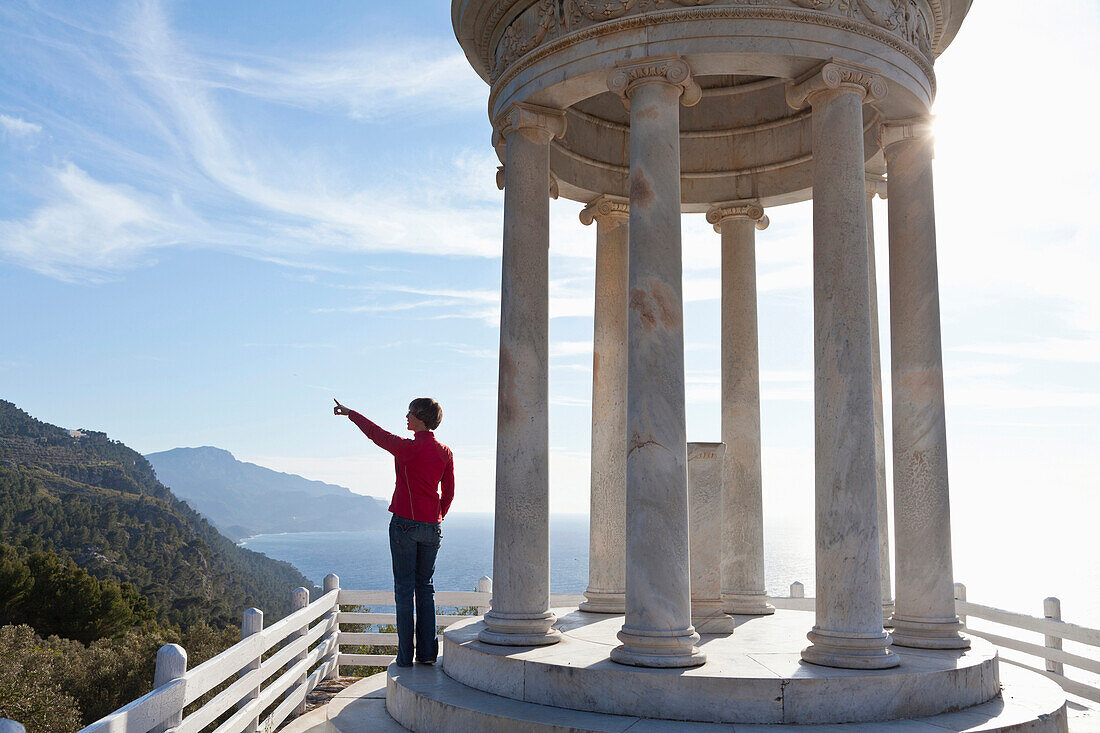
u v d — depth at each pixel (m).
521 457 13.09
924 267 13.82
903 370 13.70
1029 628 16.56
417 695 11.30
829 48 12.17
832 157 12.16
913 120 14.08
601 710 10.34
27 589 96.88
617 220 18.53
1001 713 10.48
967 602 18.89
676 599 11.01
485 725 10.23
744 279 18.62
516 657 11.30
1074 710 13.84
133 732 8.26
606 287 18.11
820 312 11.88
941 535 13.07
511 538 12.88
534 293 13.57
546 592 13.01
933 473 13.22
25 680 42.81
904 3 13.22
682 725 9.72
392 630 32.56
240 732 12.28
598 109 18.91
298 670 15.75
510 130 14.01
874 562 11.12
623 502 17.34
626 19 12.27
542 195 13.98
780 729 9.62
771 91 18.86
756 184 19.08
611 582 17.12
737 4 12.02
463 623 14.87
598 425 17.66
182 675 9.71
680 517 11.22
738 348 18.27
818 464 11.62
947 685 10.62
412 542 13.08
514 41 14.14
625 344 17.92
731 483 17.64
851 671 10.44
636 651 10.77
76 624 97.25
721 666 10.80
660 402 11.34
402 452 12.98
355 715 12.28
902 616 13.16
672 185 12.00
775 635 13.77
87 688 51.22
